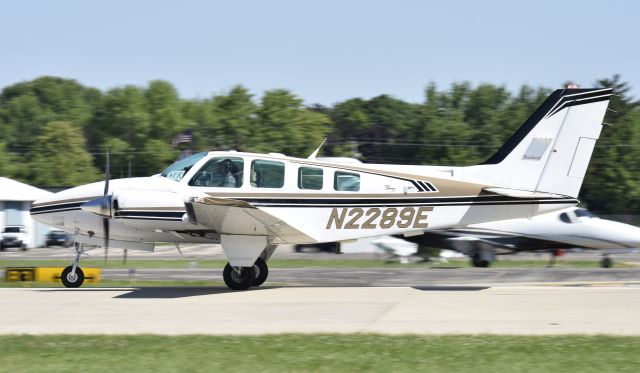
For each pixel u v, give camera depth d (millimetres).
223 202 49562
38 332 39750
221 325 41531
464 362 32656
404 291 54969
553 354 33844
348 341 36719
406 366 32094
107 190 56031
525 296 51562
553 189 56688
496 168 57188
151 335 38406
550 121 56719
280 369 31766
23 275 74500
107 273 88062
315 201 55906
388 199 56125
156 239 57344
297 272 86125
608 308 46156
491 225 101500
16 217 164250
